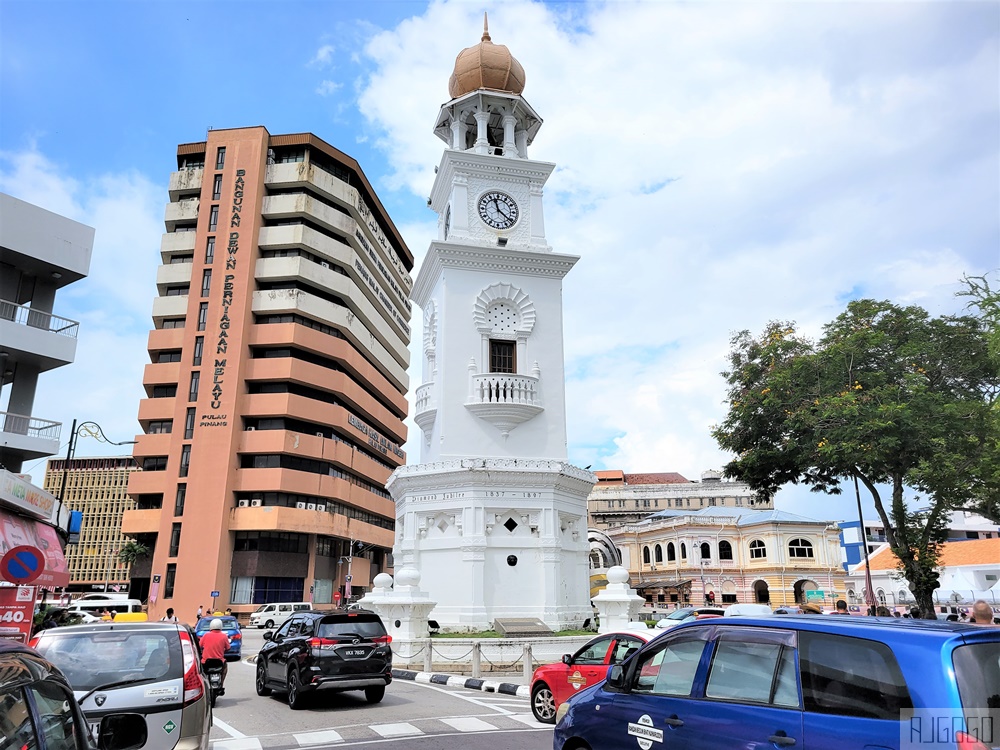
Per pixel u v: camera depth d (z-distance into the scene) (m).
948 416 20.31
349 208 67.62
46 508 27.36
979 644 4.81
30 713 3.97
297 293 60.75
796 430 23.19
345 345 64.69
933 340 22.64
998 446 18.61
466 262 27.14
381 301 75.94
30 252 31.55
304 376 60.25
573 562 25.42
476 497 23.69
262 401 58.62
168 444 57.75
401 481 25.31
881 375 21.84
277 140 65.12
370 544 71.62
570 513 25.41
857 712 4.97
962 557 42.62
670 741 6.23
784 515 69.50
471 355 26.41
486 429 25.81
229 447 56.50
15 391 32.22
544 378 26.89
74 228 33.19
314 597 60.06
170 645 8.62
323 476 60.66
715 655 6.28
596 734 7.13
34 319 32.59
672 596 72.56
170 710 7.81
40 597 35.50
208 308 59.75
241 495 57.91
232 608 54.84
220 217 61.88
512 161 28.61
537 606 23.39
